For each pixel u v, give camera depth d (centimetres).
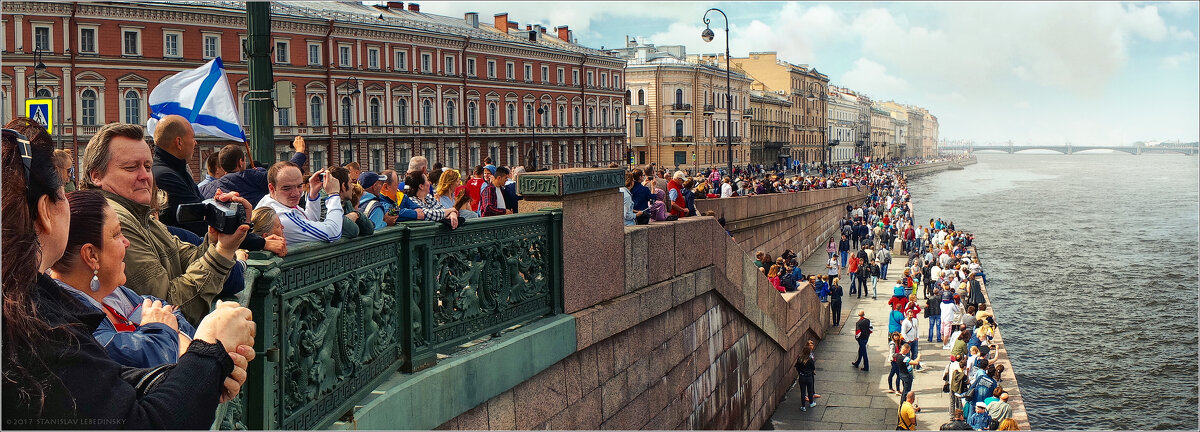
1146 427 2027
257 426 383
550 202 775
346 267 487
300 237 448
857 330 1888
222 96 854
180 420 229
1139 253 5331
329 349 462
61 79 4181
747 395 1353
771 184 3412
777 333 1546
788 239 3384
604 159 7950
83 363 216
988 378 1594
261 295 383
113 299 296
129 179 360
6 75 4056
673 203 1256
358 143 5497
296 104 5122
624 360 884
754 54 12625
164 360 270
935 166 19688
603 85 7900
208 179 640
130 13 4350
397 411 531
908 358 1719
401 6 6378
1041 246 5766
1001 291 4000
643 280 938
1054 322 3266
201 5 4556
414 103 5875
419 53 5916
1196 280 4209
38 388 207
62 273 268
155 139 476
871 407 1603
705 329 1138
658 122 9212
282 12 5006
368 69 5512
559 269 778
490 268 673
